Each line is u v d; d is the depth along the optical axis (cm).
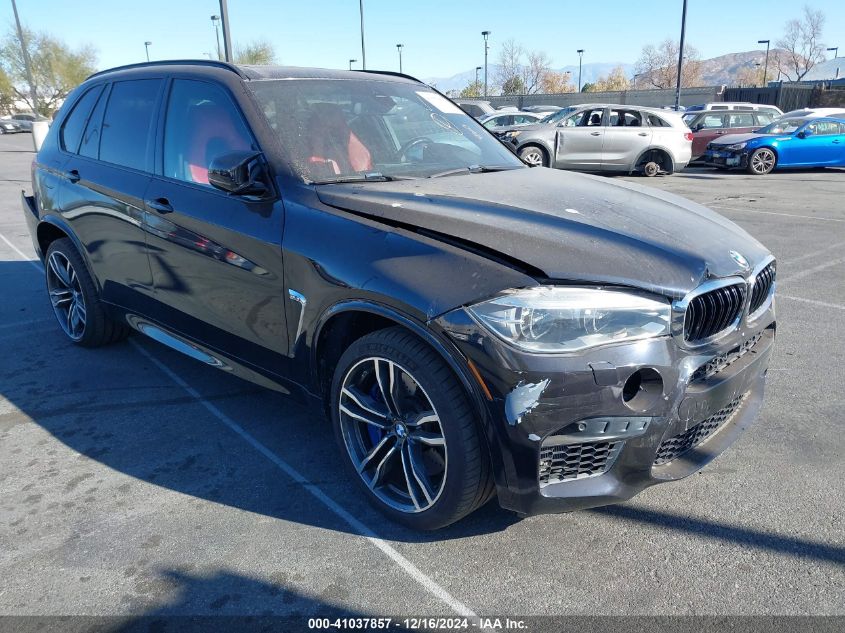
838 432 341
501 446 224
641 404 227
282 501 289
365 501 289
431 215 258
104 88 427
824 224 919
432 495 251
